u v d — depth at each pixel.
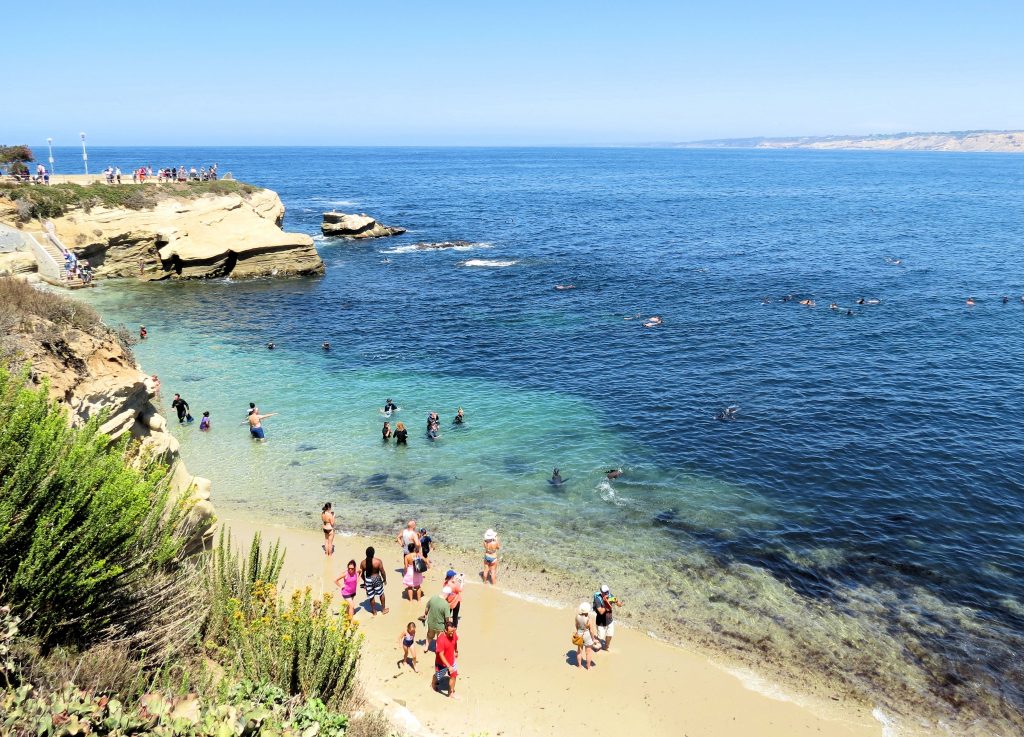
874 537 21.42
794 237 87.88
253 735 8.47
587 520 22.44
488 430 30.02
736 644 16.55
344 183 196.50
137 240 59.53
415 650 16.17
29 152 64.88
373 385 35.75
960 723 14.20
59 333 13.90
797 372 37.00
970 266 66.06
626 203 138.25
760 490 24.50
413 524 19.19
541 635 16.86
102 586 9.18
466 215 115.56
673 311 50.69
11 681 7.54
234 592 12.05
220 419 30.89
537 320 48.72
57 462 9.06
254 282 61.12
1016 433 28.94
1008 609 18.00
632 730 13.92
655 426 30.30
